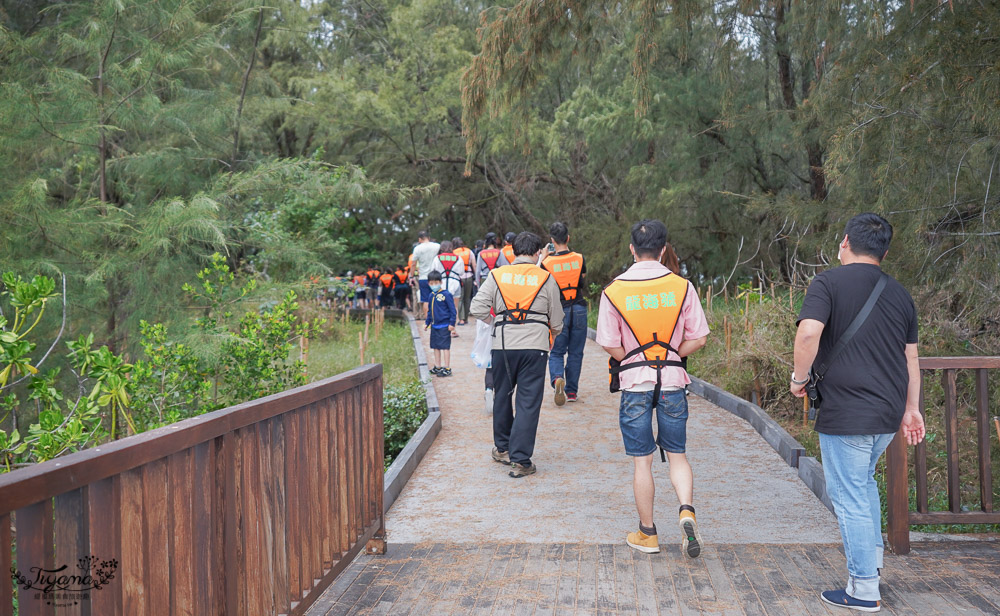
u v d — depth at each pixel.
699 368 11.05
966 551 4.18
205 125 12.42
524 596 3.70
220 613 2.60
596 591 3.75
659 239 4.35
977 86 6.01
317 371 12.47
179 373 7.32
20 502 1.71
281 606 3.06
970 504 6.27
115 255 10.00
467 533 4.73
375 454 4.34
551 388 9.97
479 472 6.20
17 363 4.63
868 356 3.48
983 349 7.68
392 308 24.23
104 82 11.27
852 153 7.09
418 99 23.52
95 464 1.94
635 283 4.29
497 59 8.12
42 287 4.72
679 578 3.89
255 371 7.92
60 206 11.20
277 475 3.05
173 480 2.34
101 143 11.25
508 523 4.91
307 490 3.35
